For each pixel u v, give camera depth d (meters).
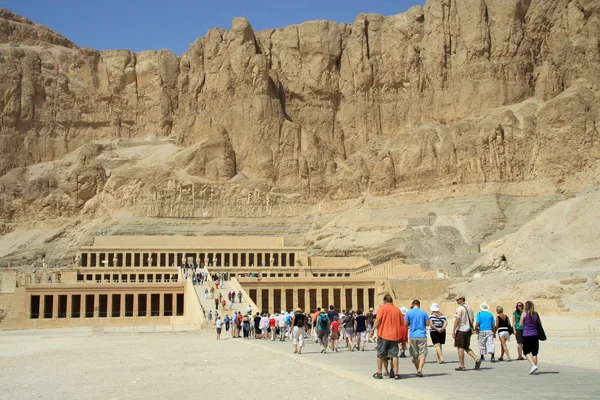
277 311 125.12
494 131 167.25
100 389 33.22
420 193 169.00
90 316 118.19
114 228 169.38
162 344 65.62
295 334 46.72
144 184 179.25
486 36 191.38
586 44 183.25
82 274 139.38
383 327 30.77
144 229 170.12
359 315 49.47
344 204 178.75
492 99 184.50
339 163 198.75
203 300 101.56
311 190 186.12
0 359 53.66
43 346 68.81
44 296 111.69
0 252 176.38
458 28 197.50
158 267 141.75
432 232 151.62
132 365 44.91
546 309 81.88
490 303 90.69
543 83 184.12
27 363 49.12
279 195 182.88
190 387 32.88
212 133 193.62
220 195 180.00
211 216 177.12
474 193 162.50
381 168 176.25
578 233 118.44
